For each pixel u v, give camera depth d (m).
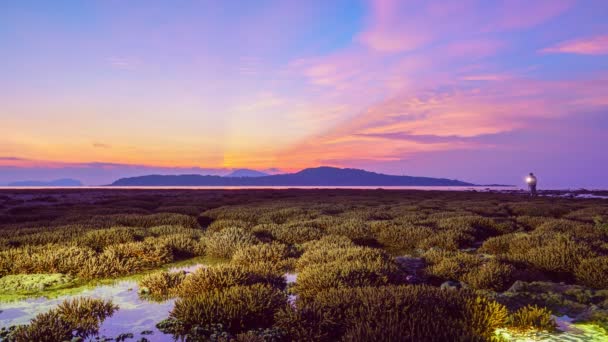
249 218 19.95
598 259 7.96
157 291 7.08
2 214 21.80
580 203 32.06
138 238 12.42
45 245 10.66
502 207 26.75
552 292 6.31
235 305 5.36
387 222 15.09
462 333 3.97
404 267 8.58
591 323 4.93
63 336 4.86
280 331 4.84
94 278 8.34
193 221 17.47
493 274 7.27
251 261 9.31
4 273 8.45
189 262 10.16
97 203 32.84
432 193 59.12
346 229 13.68
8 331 5.17
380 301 4.95
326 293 5.65
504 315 4.83
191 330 5.02
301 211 21.95
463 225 14.91
